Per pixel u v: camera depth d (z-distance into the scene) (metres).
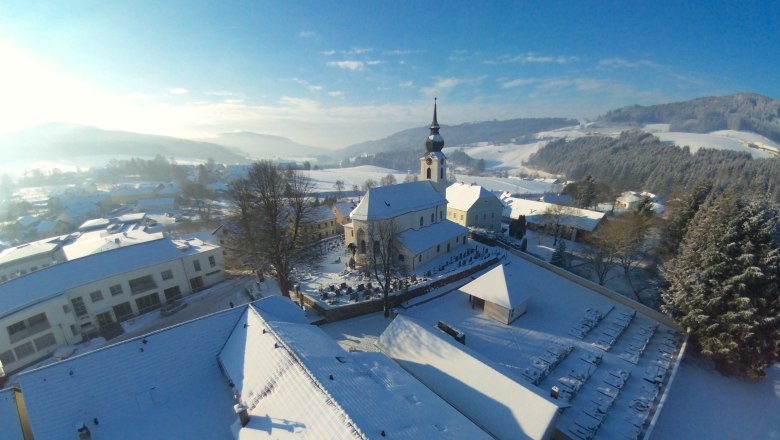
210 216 103.56
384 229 50.12
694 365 34.91
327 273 52.69
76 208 114.19
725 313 33.44
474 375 25.72
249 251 47.34
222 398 22.23
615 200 108.31
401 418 18.56
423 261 55.72
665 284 46.03
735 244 33.69
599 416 26.73
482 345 36.00
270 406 19.38
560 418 26.48
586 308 44.12
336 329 38.81
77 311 39.84
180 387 22.34
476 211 78.56
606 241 55.78
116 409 20.17
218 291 50.03
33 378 19.38
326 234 75.19
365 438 15.31
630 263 57.62
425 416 19.91
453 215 80.69
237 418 20.92
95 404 19.91
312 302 42.66
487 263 56.78
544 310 43.56
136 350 22.36
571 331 38.72
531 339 37.12
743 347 32.50
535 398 22.77
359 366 23.92
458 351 27.91
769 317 31.83
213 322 25.77
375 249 53.41
